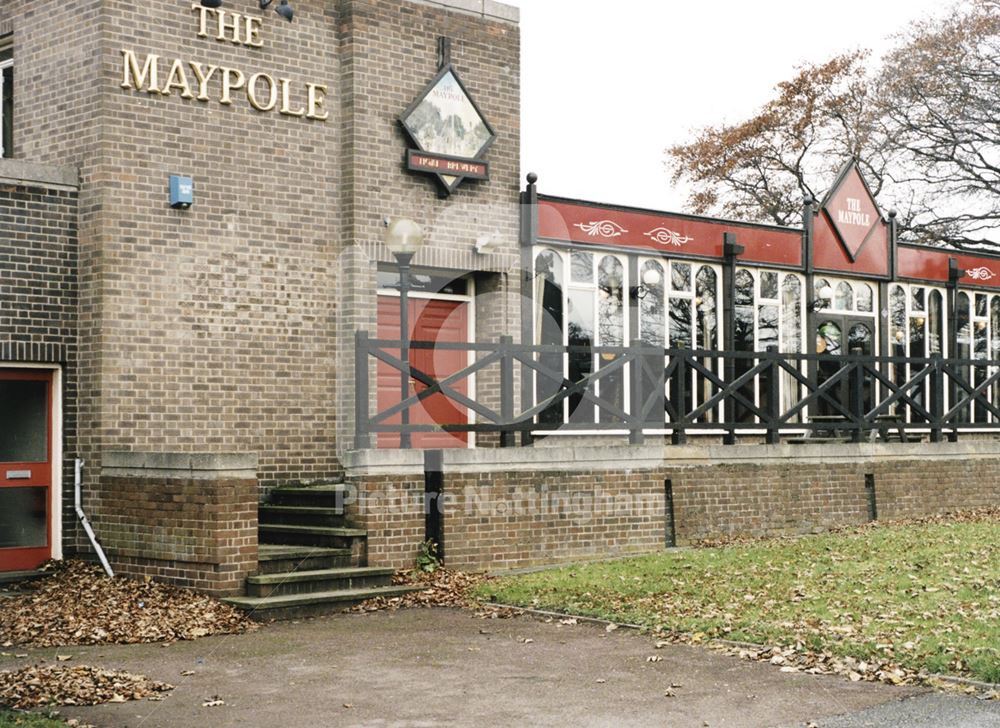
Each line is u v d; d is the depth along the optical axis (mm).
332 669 8531
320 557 11367
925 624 9336
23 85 12891
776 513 15188
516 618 10375
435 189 14273
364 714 7344
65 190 12242
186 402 12531
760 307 17922
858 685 7891
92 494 11984
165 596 10750
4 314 11828
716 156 35781
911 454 16797
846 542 13617
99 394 12008
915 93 30859
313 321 13477
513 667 8555
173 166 12539
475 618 10422
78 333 12242
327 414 13516
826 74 34531
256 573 10852
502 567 12469
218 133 12859
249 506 10844
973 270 20469
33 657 8938
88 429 12078
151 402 12305
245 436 12922
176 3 12617
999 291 20969
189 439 12539
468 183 14531
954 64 30547
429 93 14156
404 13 14102
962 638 8812
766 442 16047
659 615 10047
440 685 8055
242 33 13086
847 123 34375
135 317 12242
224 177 12891
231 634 9805
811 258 18250
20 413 12062
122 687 7875
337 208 13719
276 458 13125
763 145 35375
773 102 35125
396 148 13977
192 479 10836
